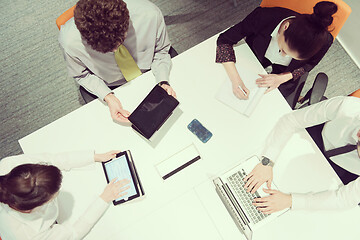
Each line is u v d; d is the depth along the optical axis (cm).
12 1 249
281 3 148
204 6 244
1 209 115
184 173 134
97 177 135
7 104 228
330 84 222
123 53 146
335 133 136
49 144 140
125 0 141
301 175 131
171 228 128
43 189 102
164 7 246
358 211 124
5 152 218
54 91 230
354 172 142
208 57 149
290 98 165
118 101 144
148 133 129
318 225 124
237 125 138
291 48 125
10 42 241
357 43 216
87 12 111
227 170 133
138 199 131
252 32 151
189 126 138
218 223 128
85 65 152
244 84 143
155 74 147
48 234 122
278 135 133
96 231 129
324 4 114
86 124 143
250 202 125
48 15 246
